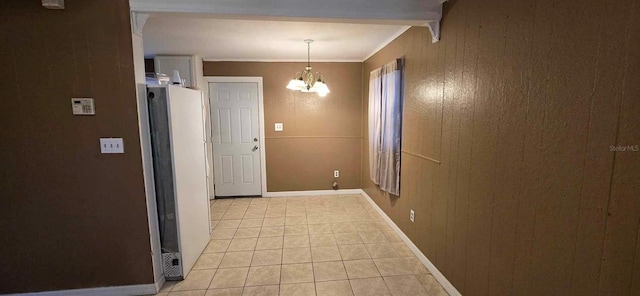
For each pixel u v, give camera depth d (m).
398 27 2.88
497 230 1.69
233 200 4.62
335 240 3.17
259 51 3.97
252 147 4.71
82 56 1.98
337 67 4.65
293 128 4.73
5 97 1.96
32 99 1.98
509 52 1.54
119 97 2.04
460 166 2.04
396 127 3.12
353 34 3.14
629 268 1.03
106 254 2.19
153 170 2.26
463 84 1.97
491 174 1.72
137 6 1.99
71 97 2.01
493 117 1.68
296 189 4.86
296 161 4.80
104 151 2.08
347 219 3.79
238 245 3.06
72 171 2.07
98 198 2.12
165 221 2.35
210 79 4.47
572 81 1.19
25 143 2.01
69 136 2.04
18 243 2.10
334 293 2.25
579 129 1.17
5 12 1.90
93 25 1.97
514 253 1.56
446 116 2.21
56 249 2.14
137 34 2.06
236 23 2.71
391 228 3.48
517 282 1.54
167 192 2.31
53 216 2.10
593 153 1.12
